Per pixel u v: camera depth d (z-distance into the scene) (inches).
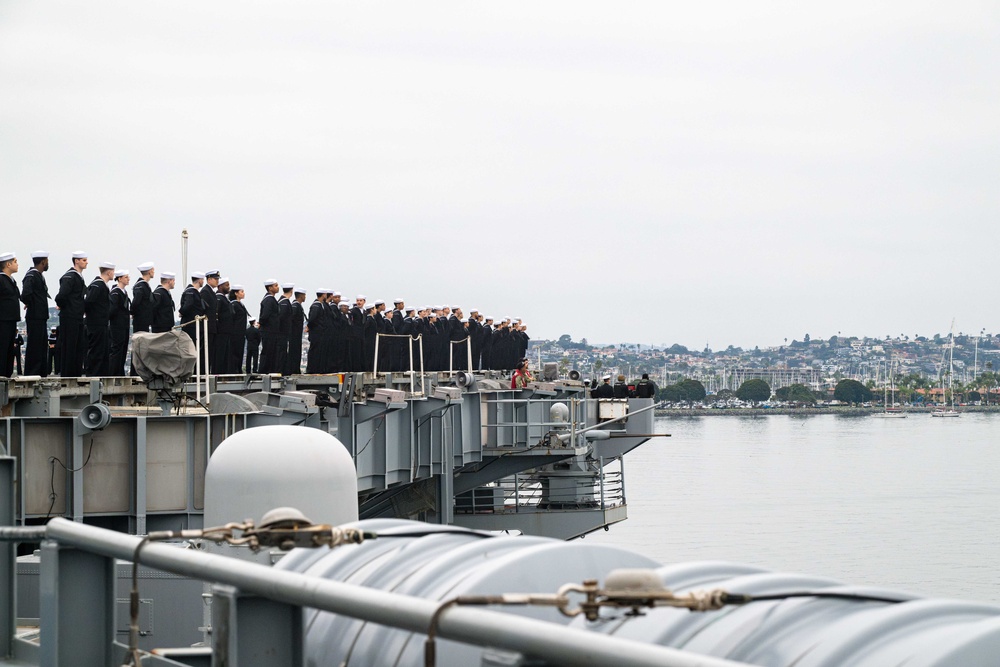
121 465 828.6
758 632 211.3
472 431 1660.9
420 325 2043.6
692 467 5836.6
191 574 244.5
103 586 302.0
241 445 462.9
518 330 2682.1
